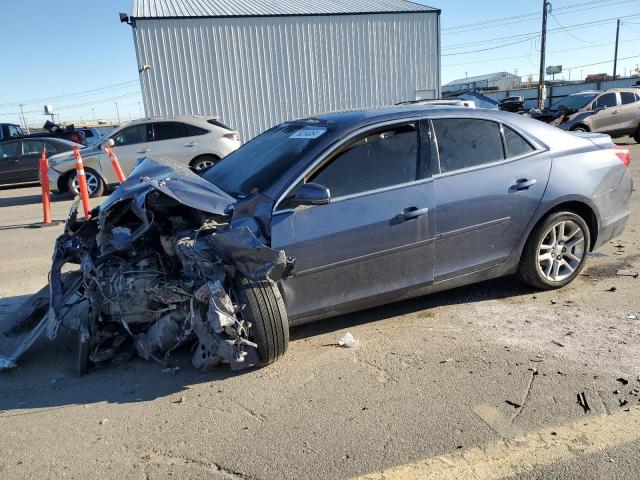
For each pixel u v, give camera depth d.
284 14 20.34
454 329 4.12
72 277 3.81
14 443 2.94
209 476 2.63
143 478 2.63
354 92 21.61
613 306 4.43
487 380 3.38
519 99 38.41
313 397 3.28
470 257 4.21
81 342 3.59
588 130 17.41
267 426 3.01
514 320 4.24
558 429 2.87
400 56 21.78
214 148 12.51
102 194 12.48
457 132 4.17
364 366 3.62
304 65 20.94
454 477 2.55
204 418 3.11
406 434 2.88
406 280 4.00
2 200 13.33
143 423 3.09
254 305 3.40
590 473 2.54
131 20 19.38
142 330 3.80
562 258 4.72
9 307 5.04
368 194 3.80
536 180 4.36
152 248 3.83
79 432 3.03
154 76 19.89
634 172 11.46
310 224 3.61
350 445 2.81
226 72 20.34
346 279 3.78
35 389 3.51
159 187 3.54
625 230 6.83
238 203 3.62
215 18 19.88
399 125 3.98
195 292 3.42
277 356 3.58
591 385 3.27
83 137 20.45
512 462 2.63
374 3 23.03
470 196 4.09
